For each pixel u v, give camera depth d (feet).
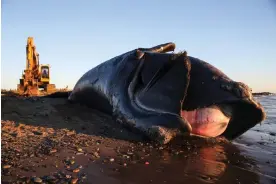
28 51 59.52
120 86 22.03
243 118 19.53
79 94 26.99
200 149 17.25
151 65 20.86
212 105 18.76
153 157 14.69
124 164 13.03
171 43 26.30
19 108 23.40
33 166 11.59
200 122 18.86
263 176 12.92
